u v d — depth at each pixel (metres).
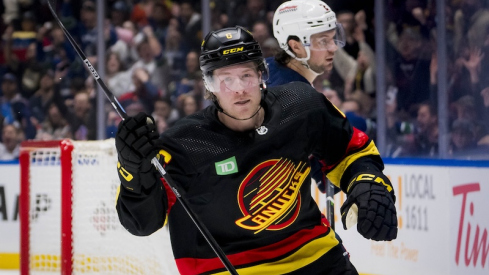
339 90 11.51
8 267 11.05
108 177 7.86
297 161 3.83
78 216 7.77
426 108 10.78
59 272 9.28
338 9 11.43
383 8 11.03
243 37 3.64
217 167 3.69
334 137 4.02
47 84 13.59
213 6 12.73
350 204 3.79
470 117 10.45
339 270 4.01
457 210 7.29
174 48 13.23
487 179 6.85
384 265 8.26
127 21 13.30
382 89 11.09
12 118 13.66
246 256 3.81
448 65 10.60
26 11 13.81
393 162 8.25
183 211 3.81
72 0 13.52
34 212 9.41
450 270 7.39
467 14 10.44
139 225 3.66
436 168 7.57
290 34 5.71
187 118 3.83
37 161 9.46
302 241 3.90
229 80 3.59
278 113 3.80
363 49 11.32
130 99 13.24
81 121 13.38
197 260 3.86
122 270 7.94
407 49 10.90
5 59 13.77
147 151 3.36
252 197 3.73
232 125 3.73
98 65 13.34
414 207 7.92
